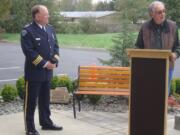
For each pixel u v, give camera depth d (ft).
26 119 19.30
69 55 68.54
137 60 14.64
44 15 18.61
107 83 24.50
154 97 14.70
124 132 20.21
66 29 123.34
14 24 116.26
